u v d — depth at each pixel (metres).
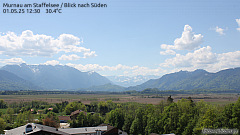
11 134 105.44
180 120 126.69
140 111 160.12
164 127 133.88
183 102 150.38
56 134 104.06
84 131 137.50
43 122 172.12
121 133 164.38
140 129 155.00
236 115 103.25
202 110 131.62
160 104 192.00
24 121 172.00
